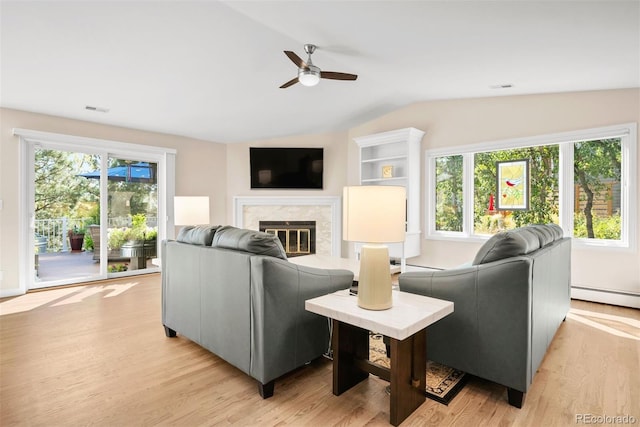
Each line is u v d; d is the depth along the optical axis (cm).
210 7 232
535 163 407
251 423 160
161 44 279
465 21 224
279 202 588
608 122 350
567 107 374
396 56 302
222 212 604
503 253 182
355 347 193
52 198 428
